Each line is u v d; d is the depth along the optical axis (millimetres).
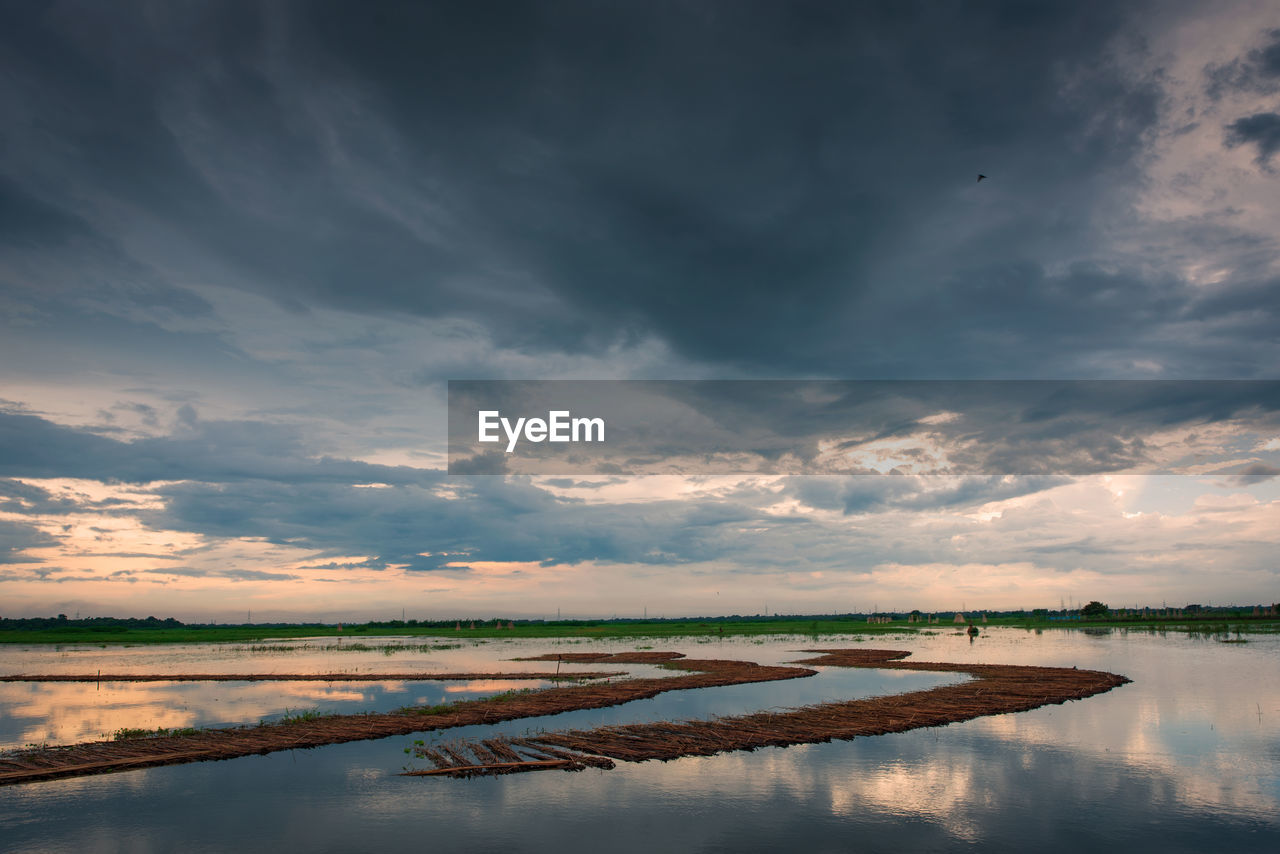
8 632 182000
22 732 34969
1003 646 96812
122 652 99688
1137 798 22859
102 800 22891
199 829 20281
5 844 19203
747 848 18812
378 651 96688
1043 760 27500
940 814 21406
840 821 20797
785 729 32406
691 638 130750
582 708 39594
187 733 32188
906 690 48500
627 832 19969
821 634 148375
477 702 41219
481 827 20375
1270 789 23812
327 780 25016
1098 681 49875
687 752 28344
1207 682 50656
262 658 83500
